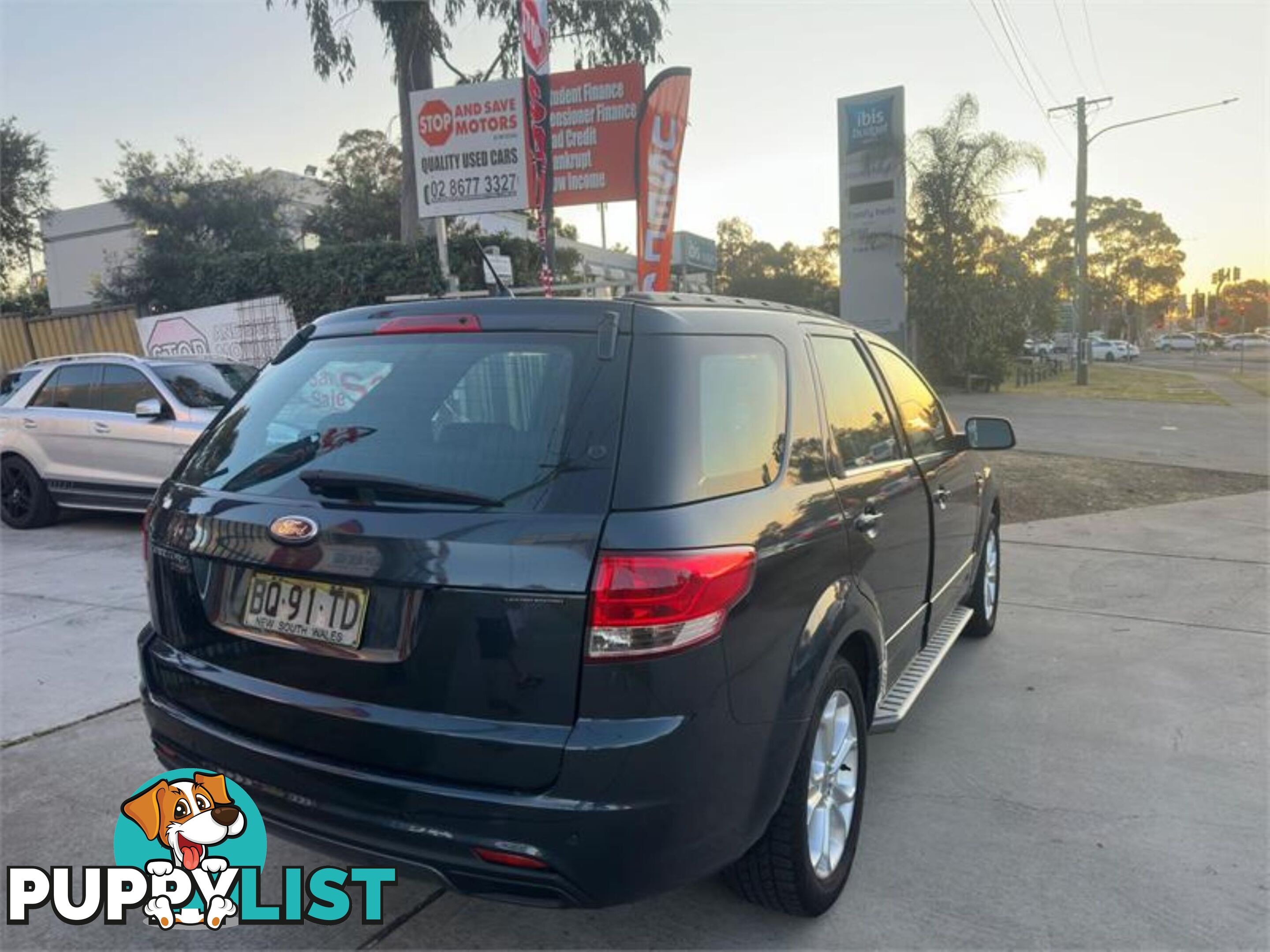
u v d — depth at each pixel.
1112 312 91.69
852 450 3.42
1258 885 3.13
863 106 27.64
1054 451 14.34
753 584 2.43
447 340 2.72
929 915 2.97
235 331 15.41
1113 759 4.07
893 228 27.75
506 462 2.40
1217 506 10.05
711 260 36.19
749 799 2.46
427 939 2.89
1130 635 5.75
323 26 17.12
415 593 2.29
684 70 9.70
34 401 9.25
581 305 2.62
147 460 8.50
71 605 6.38
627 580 2.19
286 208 28.88
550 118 9.48
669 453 2.36
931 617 4.27
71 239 36.62
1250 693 4.79
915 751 4.16
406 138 17.14
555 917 2.99
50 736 4.29
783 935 2.87
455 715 2.27
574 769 2.18
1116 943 2.83
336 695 2.41
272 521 2.52
